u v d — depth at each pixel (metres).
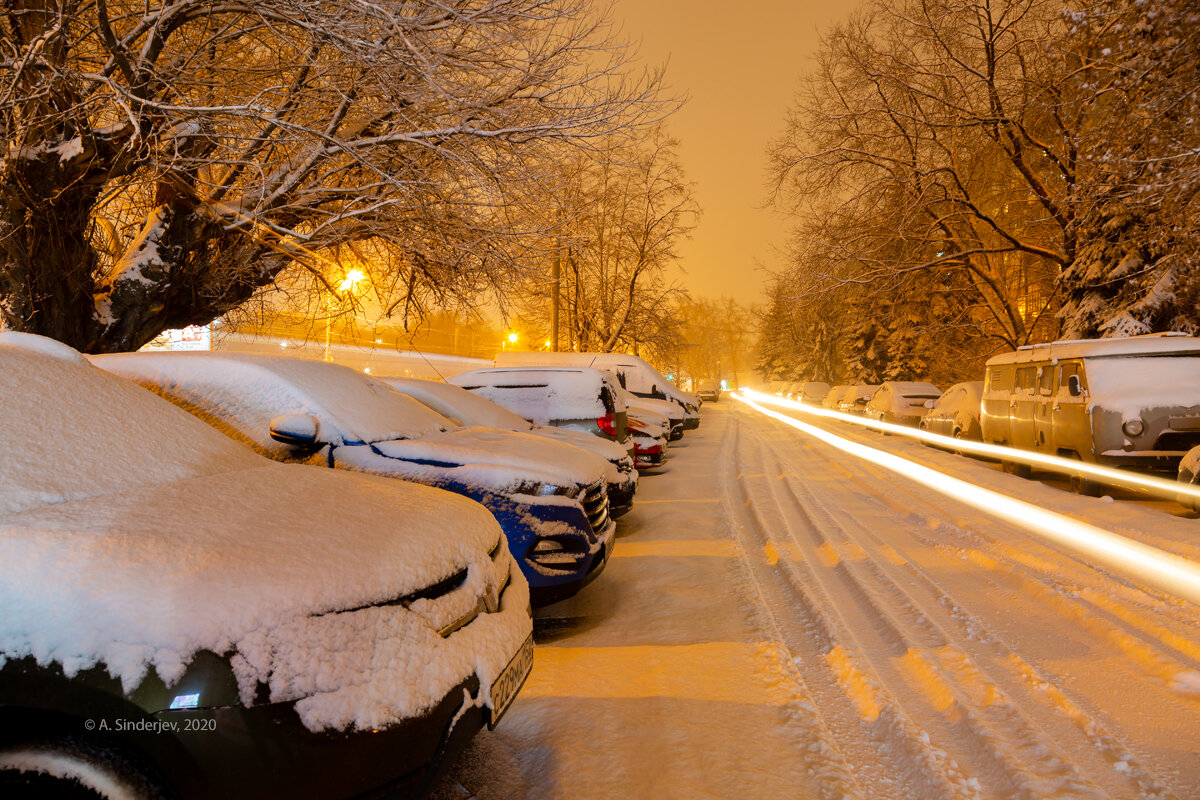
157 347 12.60
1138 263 16.33
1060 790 2.74
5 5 5.50
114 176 5.90
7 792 1.89
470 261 7.77
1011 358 13.03
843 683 3.93
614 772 3.01
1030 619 4.84
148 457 2.91
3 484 2.39
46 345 3.21
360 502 2.90
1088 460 9.91
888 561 6.47
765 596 5.61
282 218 6.90
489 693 2.52
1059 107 16.77
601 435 9.26
